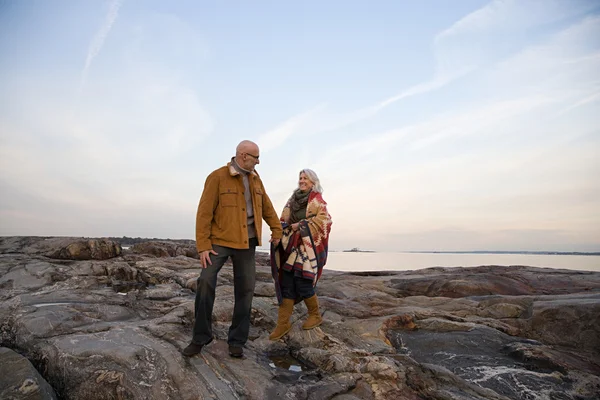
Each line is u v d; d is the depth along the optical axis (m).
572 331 4.72
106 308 4.50
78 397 2.58
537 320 5.01
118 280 6.46
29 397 2.40
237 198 3.45
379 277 8.89
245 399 2.79
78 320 3.88
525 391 3.38
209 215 3.35
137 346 3.08
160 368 2.87
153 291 5.72
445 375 3.42
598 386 3.45
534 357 3.99
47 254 7.58
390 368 3.37
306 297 4.14
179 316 3.99
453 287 7.23
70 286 5.80
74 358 2.88
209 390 2.78
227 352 3.48
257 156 3.52
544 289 7.27
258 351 3.83
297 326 4.37
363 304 5.93
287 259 4.16
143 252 9.62
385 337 4.57
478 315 5.62
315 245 4.15
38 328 3.54
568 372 3.71
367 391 3.07
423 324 5.05
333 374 3.34
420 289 7.50
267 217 3.94
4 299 4.95
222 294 5.60
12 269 6.24
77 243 7.77
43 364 2.96
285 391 2.94
